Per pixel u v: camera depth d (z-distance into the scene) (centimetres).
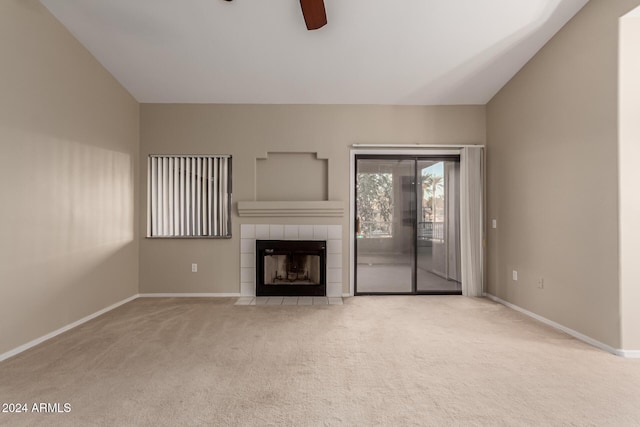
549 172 384
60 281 357
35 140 325
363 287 526
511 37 380
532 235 415
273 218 516
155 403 223
